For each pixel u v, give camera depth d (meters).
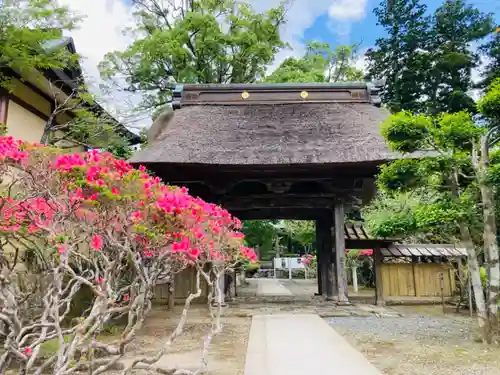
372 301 10.00
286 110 10.76
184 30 16.81
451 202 5.65
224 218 4.05
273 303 9.63
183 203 3.20
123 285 5.20
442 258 10.01
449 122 5.59
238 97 11.33
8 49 6.64
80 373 3.76
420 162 5.71
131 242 3.25
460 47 21.75
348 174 9.04
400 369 4.33
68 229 3.35
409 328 6.75
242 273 18.08
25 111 8.95
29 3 6.48
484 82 21.12
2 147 3.01
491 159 5.62
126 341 2.97
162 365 4.48
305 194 9.64
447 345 5.49
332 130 9.55
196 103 11.27
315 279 22.70
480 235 6.74
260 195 9.71
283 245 29.52
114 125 10.40
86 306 6.76
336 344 5.48
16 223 3.63
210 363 4.63
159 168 8.50
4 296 3.10
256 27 17.84
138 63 17.16
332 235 10.34
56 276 3.05
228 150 8.70
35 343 2.98
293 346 5.37
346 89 11.41
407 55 23.30
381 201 13.16
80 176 2.86
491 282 5.59
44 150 3.15
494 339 5.57
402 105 22.98
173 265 4.19
